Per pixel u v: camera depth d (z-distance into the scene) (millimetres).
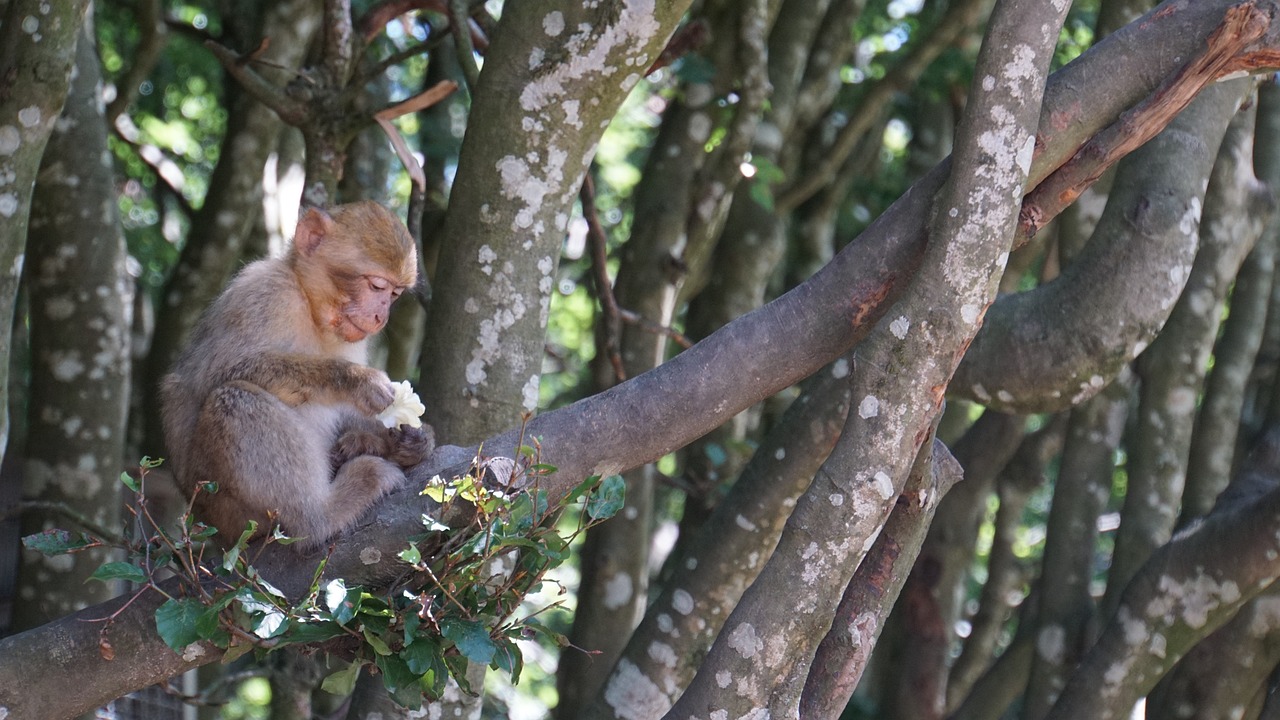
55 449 8672
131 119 14672
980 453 11523
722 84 11117
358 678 6422
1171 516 9805
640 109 15070
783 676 4801
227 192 11305
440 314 6062
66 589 8625
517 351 6031
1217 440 10016
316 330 6102
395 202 15133
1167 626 7801
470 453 5160
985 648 11938
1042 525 18047
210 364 5762
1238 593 7602
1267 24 4926
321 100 8227
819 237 13008
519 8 5922
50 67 5906
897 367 4758
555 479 5078
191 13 14180
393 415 5473
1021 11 4773
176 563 4793
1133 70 5145
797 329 5152
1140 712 10250
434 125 12094
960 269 4758
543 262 6078
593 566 10648
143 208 15711
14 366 10727
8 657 4809
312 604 4465
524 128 5918
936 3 13695
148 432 11188
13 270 5988
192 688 10258
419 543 4848
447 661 4645
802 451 7137
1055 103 5113
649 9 5797
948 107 13531
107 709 9625
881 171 14641
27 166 5961
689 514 11578
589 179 8367
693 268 11500
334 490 5250
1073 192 5250
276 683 10477
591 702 7742
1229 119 7395
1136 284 6758
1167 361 9797
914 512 5164
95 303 8734
